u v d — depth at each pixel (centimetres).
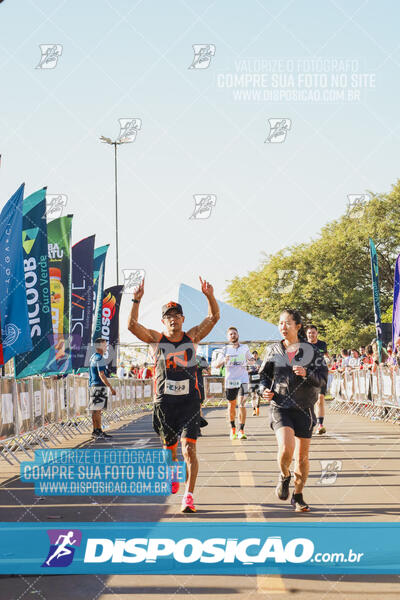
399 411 1691
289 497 718
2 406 1002
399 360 1627
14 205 1169
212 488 784
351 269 4431
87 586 440
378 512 634
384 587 429
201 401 692
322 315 4416
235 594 419
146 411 2705
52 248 1553
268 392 653
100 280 2103
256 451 1127
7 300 1157
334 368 2597
